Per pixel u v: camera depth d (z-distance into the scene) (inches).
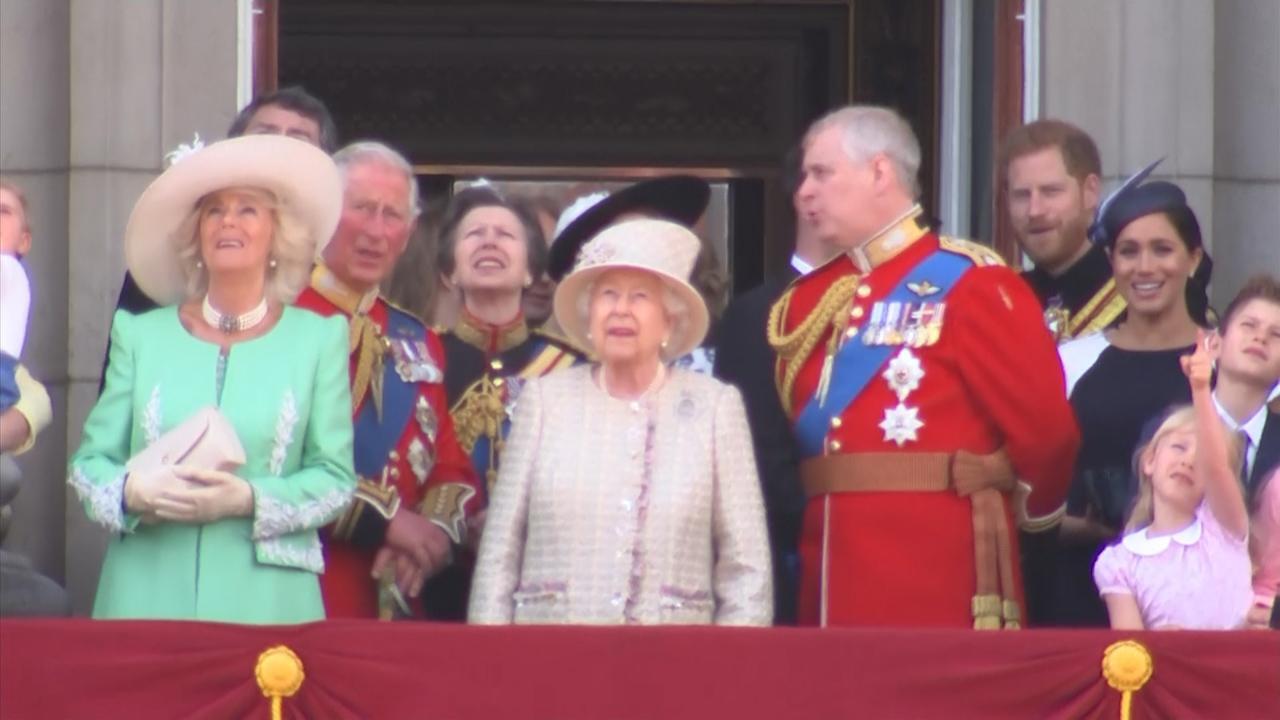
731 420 1047.0
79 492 1023.0
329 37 1646.2
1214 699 992.9
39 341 1278.3
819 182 1093.1
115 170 1291.8
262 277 1051.9
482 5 1658.5
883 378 1077.1
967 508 1067.3
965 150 1417.3
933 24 1498.5
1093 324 1194.0
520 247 1227.2
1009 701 994.7
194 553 1021.8
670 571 1029.2
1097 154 1215.6
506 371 1218.6
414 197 1168.8
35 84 1284.4
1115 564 1059.3
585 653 992.9
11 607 1049.5
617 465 1035.9
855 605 1067.3
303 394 1038.4
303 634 988.6
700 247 1145.4
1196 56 1338.6
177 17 1299.2
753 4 1652.3
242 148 1042.7
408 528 1121.4
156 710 984.9
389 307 1170.6
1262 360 1108.5
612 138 1659.7
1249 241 1334.9
